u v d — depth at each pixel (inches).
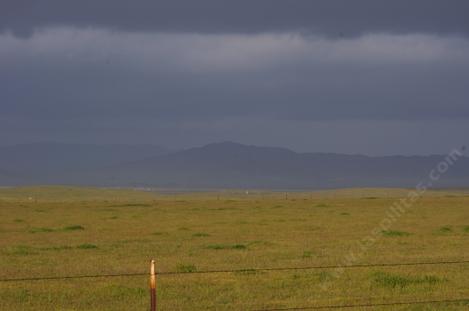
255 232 2561.5
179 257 1754.4
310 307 1093.1
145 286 1301.7
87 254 1846.7
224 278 1378.0
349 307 1096.8
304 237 2325.3
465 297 1188.5
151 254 1836.9
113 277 1405.0
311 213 3754.9
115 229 2743.6
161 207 4660.4
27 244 2148.1
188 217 3501.5
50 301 1169.4
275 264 1578.5
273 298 1181.7
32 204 5319.9
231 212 3937.0
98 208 4532.5
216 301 1158.3
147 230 2691.9
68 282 1346.0
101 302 1162.6
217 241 2218.3
